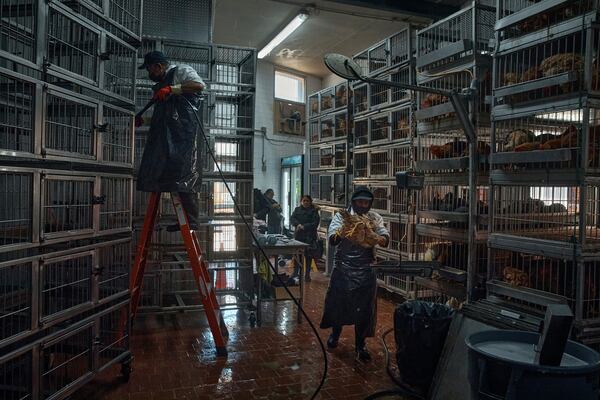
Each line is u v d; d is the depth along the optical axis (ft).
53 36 8.47
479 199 13.05
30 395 7.29
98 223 9.00
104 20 9.43
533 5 9.62
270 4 24.79
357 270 12.14
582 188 8.74
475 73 12.18
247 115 16.61
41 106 7.34
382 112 19.31
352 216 12.10
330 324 12.64
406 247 17.33
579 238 8.82
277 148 35.37
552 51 10.07
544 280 10.16
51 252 7.82
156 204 12.37
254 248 15.80
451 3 23.57
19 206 7.36
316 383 10.87
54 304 8.32
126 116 10.46
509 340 7.89
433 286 13.61
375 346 13.32
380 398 10.11
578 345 7.27
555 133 10.69
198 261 12.57
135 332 14.34
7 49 8.04
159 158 11.50
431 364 10.03
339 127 23.95
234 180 16.02
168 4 16.89
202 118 14.67
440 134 14.65
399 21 25.85
